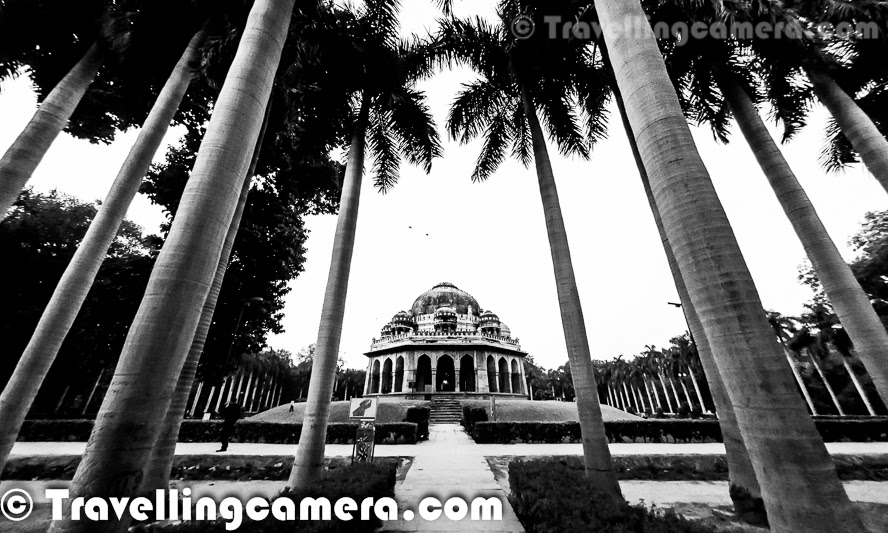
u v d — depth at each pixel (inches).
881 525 258.8
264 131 401.1
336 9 405.7
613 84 391.5
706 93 400.5
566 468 268.7
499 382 1646.2
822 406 1800.0
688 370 2092.8
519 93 438.6
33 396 285.0
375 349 1638.8
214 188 154.7
